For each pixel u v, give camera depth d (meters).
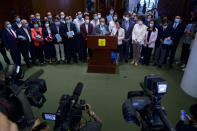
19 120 0.98
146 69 5.45
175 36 5.04
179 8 12.73
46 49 5.80
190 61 3.91
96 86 4.40
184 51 5.60
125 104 1.38
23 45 5.28
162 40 5.23
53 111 3.42
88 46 4.68
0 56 6.50
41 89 1.46
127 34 5.64
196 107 1.48
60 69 5.49
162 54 5.34
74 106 1.25
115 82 4.61
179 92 4.12
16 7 8.81
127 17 5.64
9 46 5.09
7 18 8.69
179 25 4.96
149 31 5.22
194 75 3.80
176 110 3.44
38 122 1.13
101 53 4.98
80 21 6.36
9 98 0.95
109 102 3.72
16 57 5.36
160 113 1.21
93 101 3.76
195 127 1.39
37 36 5.43
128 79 4.77
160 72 5.23
